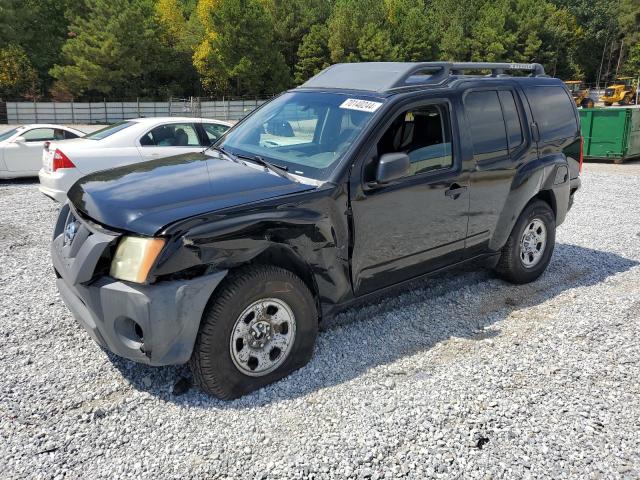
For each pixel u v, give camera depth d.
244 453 2.82
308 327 3.53
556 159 5.22
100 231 3.14
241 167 3.87
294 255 3.40
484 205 4.57
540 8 76.44
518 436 2.98
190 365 3.21
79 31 55.09
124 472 2.67
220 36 59.59
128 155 8.52
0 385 3.40
